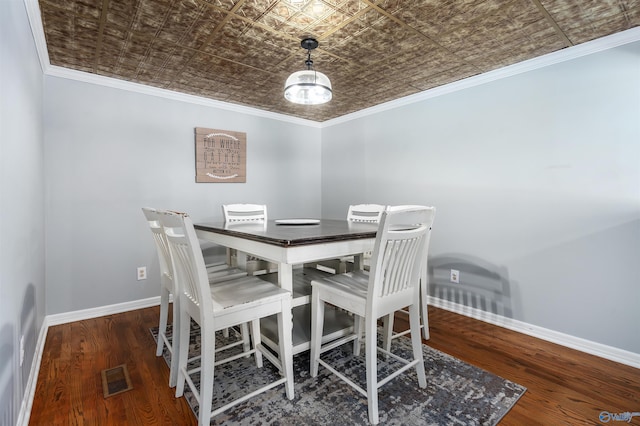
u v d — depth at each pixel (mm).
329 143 4113
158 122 2908
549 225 2184
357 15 1736
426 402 1493
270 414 1406
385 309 1432
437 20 1787
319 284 1651
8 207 1196
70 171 2471
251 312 1406
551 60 2158
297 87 1851
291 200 3973
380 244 1323
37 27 1798
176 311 1608
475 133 2594
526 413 1427
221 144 3309
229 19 1772
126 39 1993
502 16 1740
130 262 2764
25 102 1572
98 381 1666
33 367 1674
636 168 1826
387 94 3055
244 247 1679
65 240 2459
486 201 2529
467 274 2656
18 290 1368
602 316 1962
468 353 1987
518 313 2346
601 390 1602
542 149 2209
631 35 1826
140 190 2814
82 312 2541
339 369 1786
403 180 3191
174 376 1617
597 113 1965
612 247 1918
